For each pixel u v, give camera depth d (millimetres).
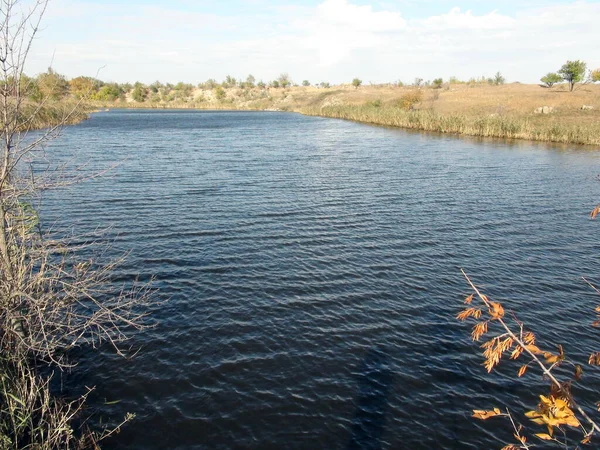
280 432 10445
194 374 12273
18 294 9508
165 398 11398
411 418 10922
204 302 15930
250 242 21484
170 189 31250
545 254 21047
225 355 13078
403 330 14531
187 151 49781
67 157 42375
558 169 41562
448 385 12070
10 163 9297
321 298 16359
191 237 21938
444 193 32125
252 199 29172
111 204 27109
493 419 10953
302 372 12438
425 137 67688
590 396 11750
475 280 18156
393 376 12367
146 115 118062
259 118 109500
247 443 10141
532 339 5277
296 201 28969
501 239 22922
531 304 16359
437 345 13805
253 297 16312
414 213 27062
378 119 93188
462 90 130875
